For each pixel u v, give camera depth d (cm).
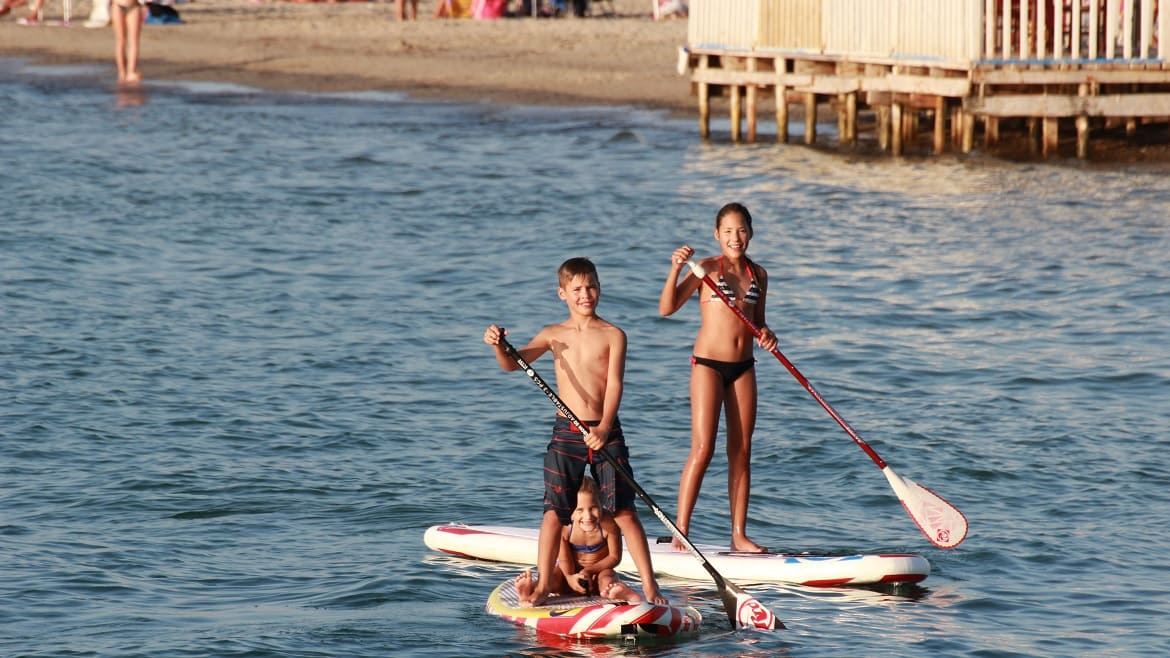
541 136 11138
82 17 19688
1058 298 5725
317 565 3033
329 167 9762
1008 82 8950
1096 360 4775
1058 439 3919
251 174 9450
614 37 16725
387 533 3241
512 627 2725
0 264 6475
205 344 5059
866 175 9112
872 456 3042
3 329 5228
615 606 2711
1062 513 3366
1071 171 9075
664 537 3194
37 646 2586
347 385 4516
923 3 9200
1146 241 6831
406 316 5538
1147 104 9156
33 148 10506
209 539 3175
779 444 3891
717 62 11238
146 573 2966
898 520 3341
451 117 12181
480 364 4788
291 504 3416
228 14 19612
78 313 5541
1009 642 2653
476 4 19088
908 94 9644
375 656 2581
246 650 2588
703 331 3133
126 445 3862
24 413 4144
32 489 3481
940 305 5638
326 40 16838
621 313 5562
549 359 4850
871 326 5303
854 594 2920
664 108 12488
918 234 7150
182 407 4241
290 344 5069
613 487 2769
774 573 2994
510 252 6894
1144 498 3456
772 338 3084
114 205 8200
